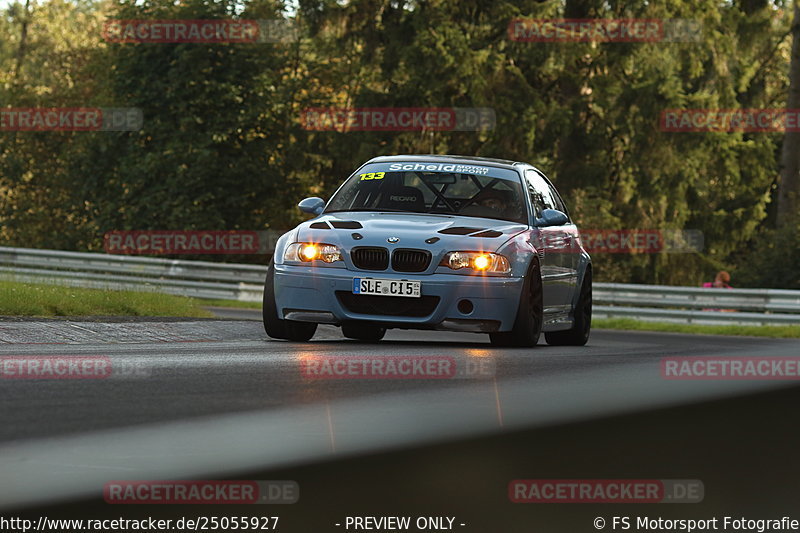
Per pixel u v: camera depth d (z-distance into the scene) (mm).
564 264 35562
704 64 130125
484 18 128625
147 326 32500
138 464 10938
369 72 132750
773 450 13398
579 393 19094
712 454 12930
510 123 122438
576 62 129125
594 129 126312
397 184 33781
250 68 142625
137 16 142875
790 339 60062
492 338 31609
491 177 34094
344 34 130250
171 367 20656
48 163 164375
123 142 145000
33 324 30312
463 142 130375
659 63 123500
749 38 130000
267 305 31891
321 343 30516
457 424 14523
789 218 97062
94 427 13062
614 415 16125
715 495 10562
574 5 128000
